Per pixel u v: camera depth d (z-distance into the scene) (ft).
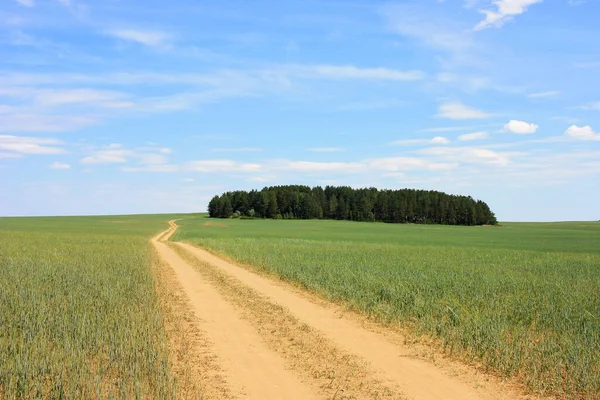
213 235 291.99
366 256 131.54
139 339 38.40
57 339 38.27
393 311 55.93
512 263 124.16
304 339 45.32
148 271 89.45
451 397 30.81
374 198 612.70
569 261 132.98
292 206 626.64
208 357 38.83
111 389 28.50
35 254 126.11
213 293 72.90
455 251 167.53
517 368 35.99
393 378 34.45
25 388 28.32
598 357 37.88
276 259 117.70
